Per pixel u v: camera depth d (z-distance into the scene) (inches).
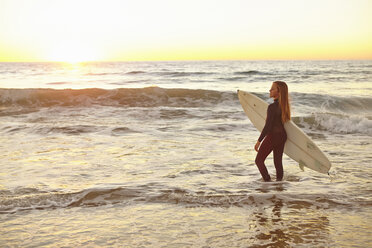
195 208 146.9
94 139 318.0
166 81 1320.1
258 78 1460.4
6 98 586.2
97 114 479.5
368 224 129.5
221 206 149.1
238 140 320.8
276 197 159.0
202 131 365.1
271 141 188.7
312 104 621.6
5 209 144.3
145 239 116.4
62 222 131.2
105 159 245.3
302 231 123.1
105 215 138.5
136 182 187.3
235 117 462.0
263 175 191.3
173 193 164.2
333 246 111.1
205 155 260.2
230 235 119.8
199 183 187.0
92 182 188.7
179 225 128.7
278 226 127.7
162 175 204.2
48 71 2640.3
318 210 144.5
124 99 617.9
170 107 559.5
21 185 182.7
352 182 190.2
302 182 190.1
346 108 611.5
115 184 182.9
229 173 210.1
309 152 189.0
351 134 372.2
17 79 1478.8
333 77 1519.4
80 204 150.8
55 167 222.5
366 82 1230.3
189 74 1772.9
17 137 324.8
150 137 330.3
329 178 199.3
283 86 186.4
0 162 234.2
